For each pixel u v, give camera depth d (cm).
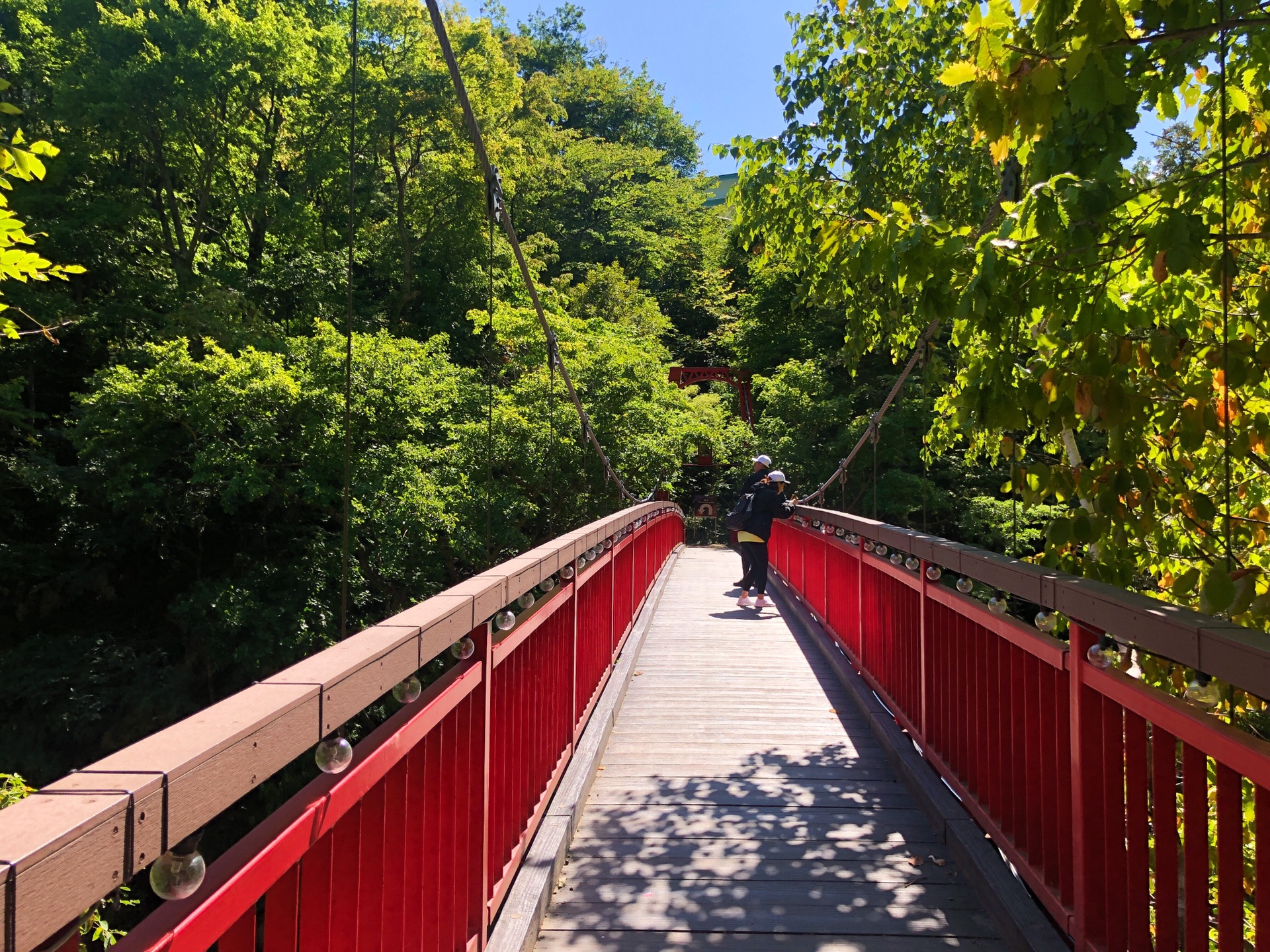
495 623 236
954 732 339
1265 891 139
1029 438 398
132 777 82
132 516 1794
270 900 112
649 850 327
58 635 1816
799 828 346
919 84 628
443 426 1714
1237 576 223
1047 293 240
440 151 2834
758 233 725
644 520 818
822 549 742
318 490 1532
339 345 1666
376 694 141
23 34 2242
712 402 2972
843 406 2416
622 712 520
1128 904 192
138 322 2066
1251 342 282
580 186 4131
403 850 161
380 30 2623
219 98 2267
